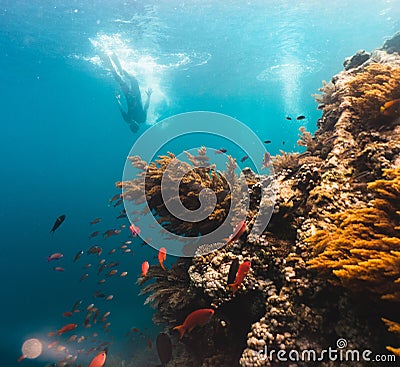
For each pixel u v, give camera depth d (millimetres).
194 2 14969
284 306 2391
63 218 5223
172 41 19125
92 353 9602
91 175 75250
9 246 36875
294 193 3297
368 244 2006
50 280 25250
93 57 23000
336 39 20031
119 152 85188
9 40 19938
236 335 2852
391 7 16078
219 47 20594
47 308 21312
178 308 3242
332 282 2162
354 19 17344
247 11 16094
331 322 2225
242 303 2748
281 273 2660
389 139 3172
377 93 3648
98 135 77250
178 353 3959
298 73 27312
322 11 16312
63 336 12023
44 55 23109
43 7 15336
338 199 2918
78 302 6844
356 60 7113
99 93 40812
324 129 5258
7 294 25047
